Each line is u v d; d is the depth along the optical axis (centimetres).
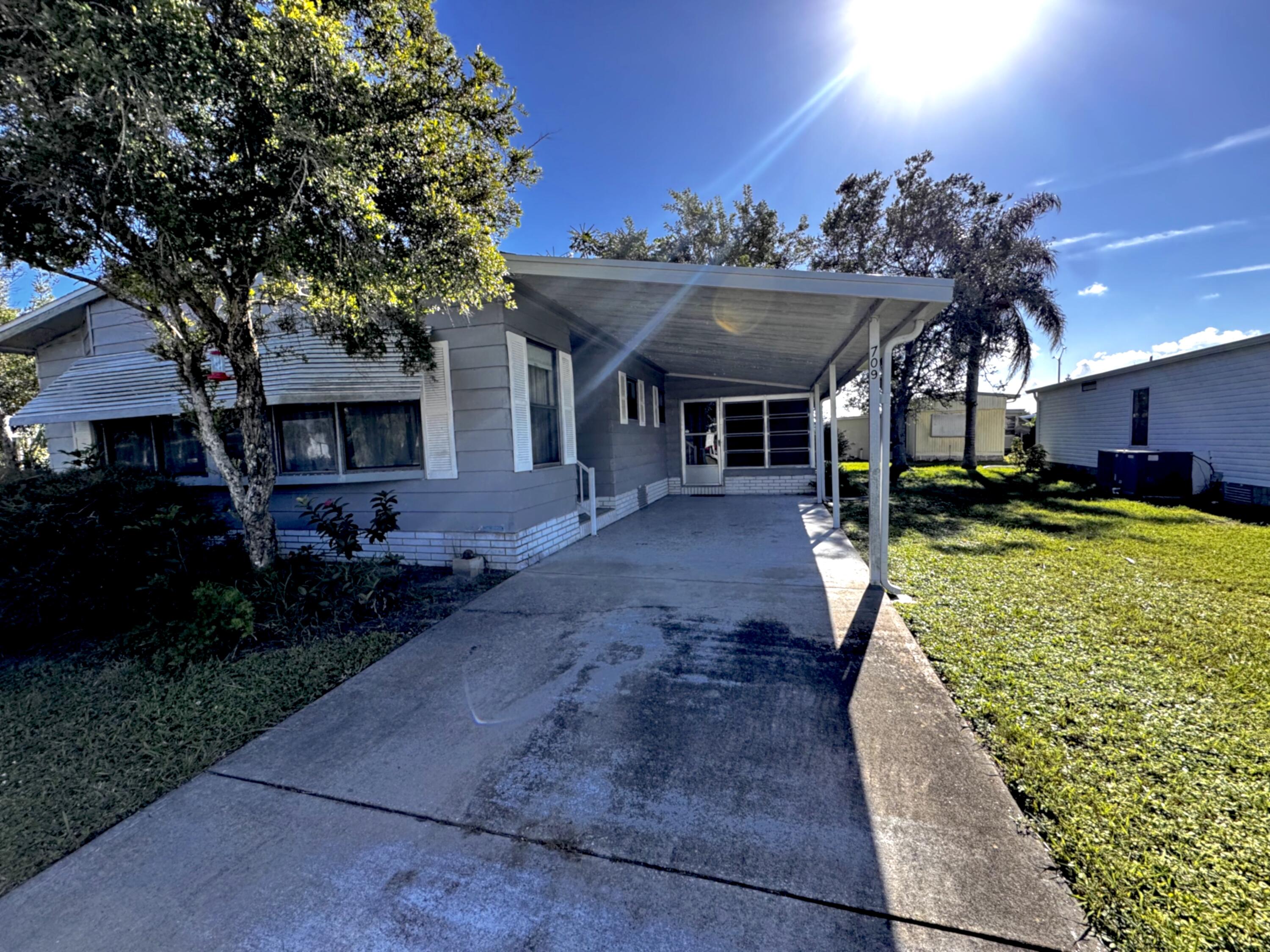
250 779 258
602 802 233
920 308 444
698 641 404
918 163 1622
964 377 1850
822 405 1169
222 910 184
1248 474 1029
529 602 504
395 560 540
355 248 350
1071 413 1669
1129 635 396
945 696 312
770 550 697
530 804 234
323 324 498
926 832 208
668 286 459
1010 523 885
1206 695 307
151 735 298
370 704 327
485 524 609
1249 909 170
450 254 399
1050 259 1548
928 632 407
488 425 597
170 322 480
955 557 646
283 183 326
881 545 522
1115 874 184
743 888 186
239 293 434
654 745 274
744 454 1317
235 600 407
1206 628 405
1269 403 983
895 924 170
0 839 220
